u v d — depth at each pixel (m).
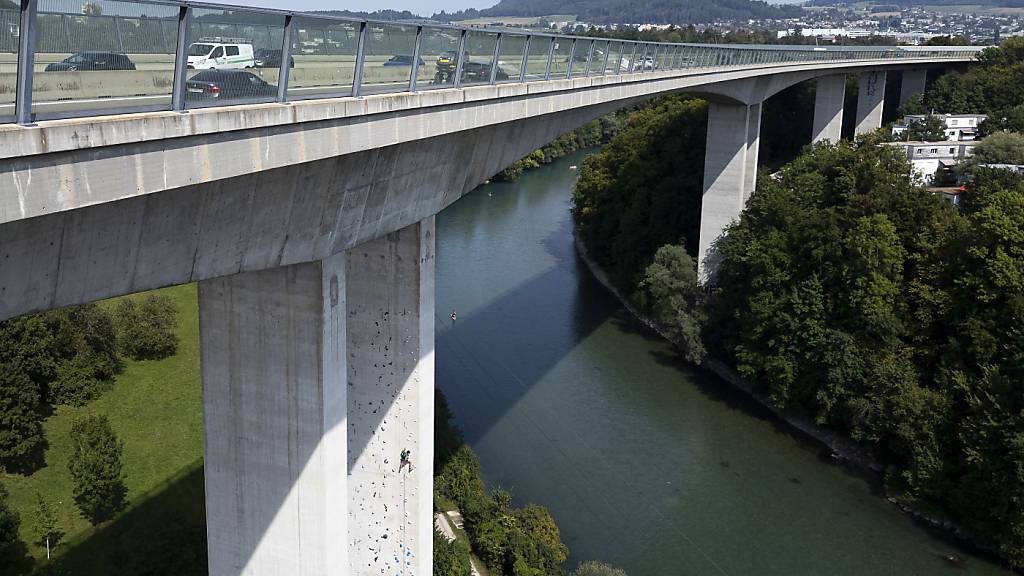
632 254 70.94
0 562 34.53
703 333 58.91
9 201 11.87
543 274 74.06
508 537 35.47
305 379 21.30
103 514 38.56
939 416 43.38
